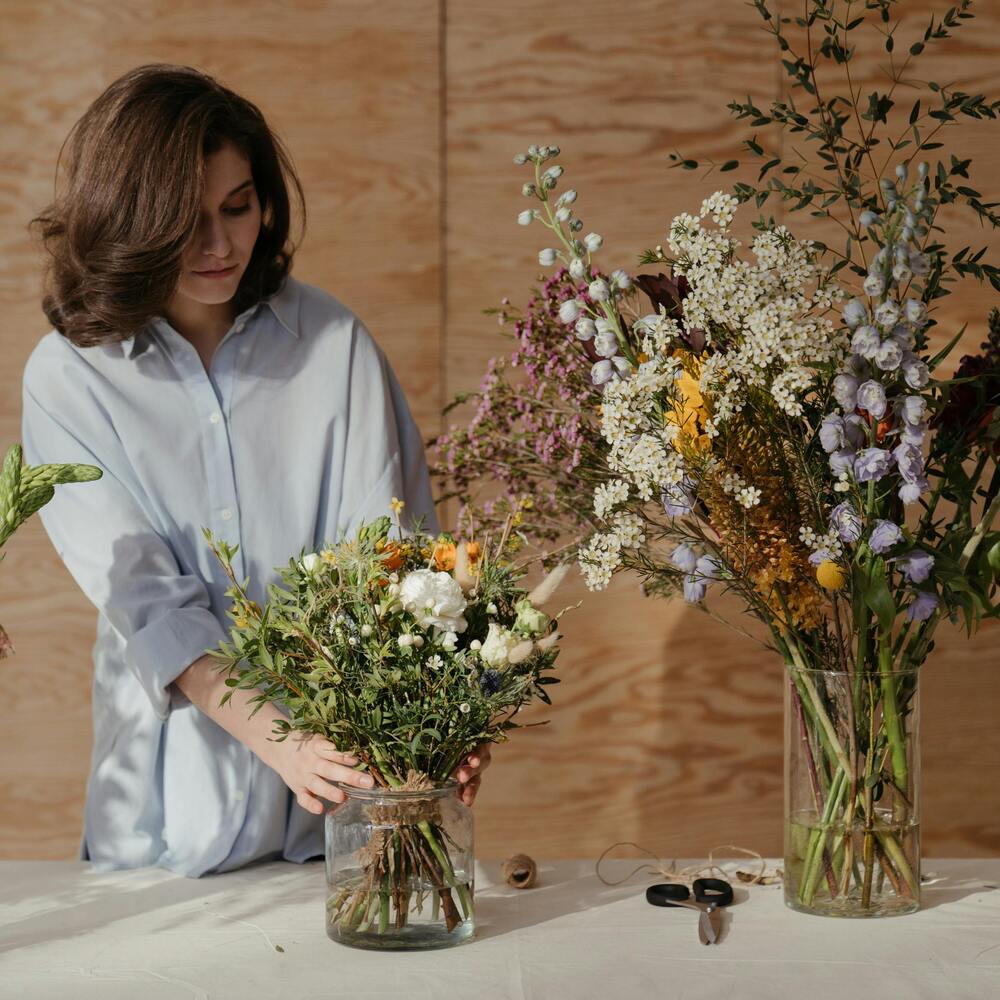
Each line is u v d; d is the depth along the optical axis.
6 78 2.59
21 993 1.17
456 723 1.22
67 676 2.62
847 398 1.23
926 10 2.55
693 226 1.33
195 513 1.76
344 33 2.59
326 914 1.31
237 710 1.52
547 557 1.66
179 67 1.69
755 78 2.58
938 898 1.42
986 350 1.37
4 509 1.29
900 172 1.27
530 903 1.43
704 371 1.26
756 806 2.62
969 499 1.35
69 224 1.64
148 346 1.77
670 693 2.62
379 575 1.24
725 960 1.24
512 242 2.61
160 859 1.71
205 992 1.17
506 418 1.82
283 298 1.87
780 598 1.35
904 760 1.34
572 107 2.60
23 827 2.62
